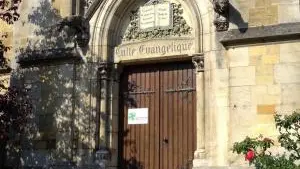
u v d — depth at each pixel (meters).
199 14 14.05
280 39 12.80
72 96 15.13
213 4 13.45
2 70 16.52
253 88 12.91
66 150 14.85
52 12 15.94
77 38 15.29
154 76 15.12
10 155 15.66
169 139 14.58
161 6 14.91
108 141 14.85
